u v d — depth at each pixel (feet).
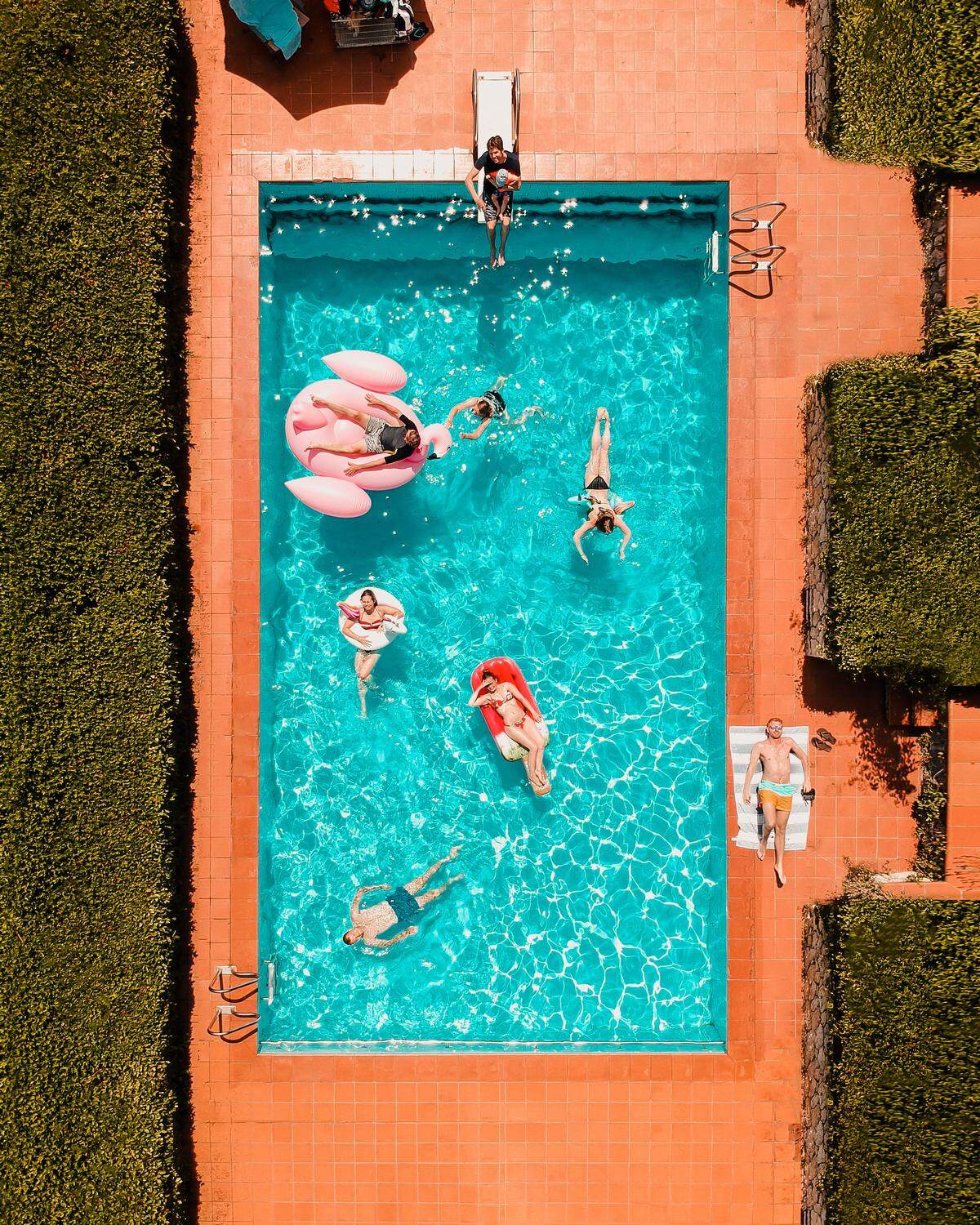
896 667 24.73
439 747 27.63
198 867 26.23
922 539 24.50
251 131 25.91
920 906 24.70
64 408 24.31
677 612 27.73
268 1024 26.81
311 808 27.55
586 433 27.66
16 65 23.97
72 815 24.35
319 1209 25.96
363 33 24.98
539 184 26.30
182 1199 25.41
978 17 24.61
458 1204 25.94
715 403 27.12
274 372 27.20
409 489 27.71
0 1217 23.62
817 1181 25.81
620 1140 26.04
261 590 26.48
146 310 24.52
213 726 26.27
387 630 26.30
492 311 27.58
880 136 25.63
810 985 26.22
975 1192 23.84
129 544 24.56
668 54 25.95
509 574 27.71
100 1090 24.16
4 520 24.07
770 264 26.14
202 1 25.82
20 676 24.11
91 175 24.23
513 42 25.88
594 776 27.68
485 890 27.55
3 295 24.02
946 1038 24.35
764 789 25.85
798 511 26.48
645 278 27.58
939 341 25.21
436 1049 26.55
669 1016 27.40
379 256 27.48
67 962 24.23
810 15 25.91
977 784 25.22
